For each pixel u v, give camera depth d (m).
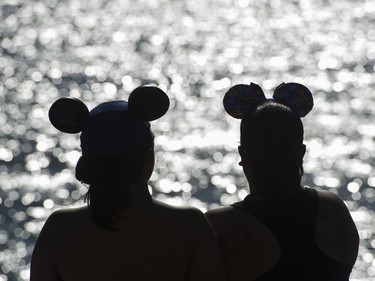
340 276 4.71
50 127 33.44
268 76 46.50
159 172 28.53
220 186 27.41
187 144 32.00
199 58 50.06
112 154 4.33
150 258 4.45
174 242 4.47
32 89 41.62
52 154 30.05
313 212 4.68
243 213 4.70
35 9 61.75
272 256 4.65
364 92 41.22
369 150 31.19
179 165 29.28
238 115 4.84
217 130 33.97
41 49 50.84
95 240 4.45
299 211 4.68
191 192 26.81
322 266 4.67
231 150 31.20
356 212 24.53
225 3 66.25
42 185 26.73
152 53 51.09
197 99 40.03
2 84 42.25
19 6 62.31
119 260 4.44
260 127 4.61
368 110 37.16
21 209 24.59
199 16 62.12
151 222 4.45
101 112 4.43
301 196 4.70
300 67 47.91
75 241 4.47
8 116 35.78
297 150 4.64
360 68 47.00
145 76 45.97
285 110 4.65
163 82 44.75
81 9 62.75
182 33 56.72
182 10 63.88
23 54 49.31
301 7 64.94
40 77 44.16
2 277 19.56
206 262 4.50
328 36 55.78
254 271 4.68
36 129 33.25
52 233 4.50
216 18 61.62
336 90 41.94
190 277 4.51
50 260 4.50
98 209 4.35
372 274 19.03
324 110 36.78
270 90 44.09
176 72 46.62
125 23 59.28
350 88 42.38
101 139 4.35
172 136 33.06
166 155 30.52
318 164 29.53
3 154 29.98
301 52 51.47
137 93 4.43
